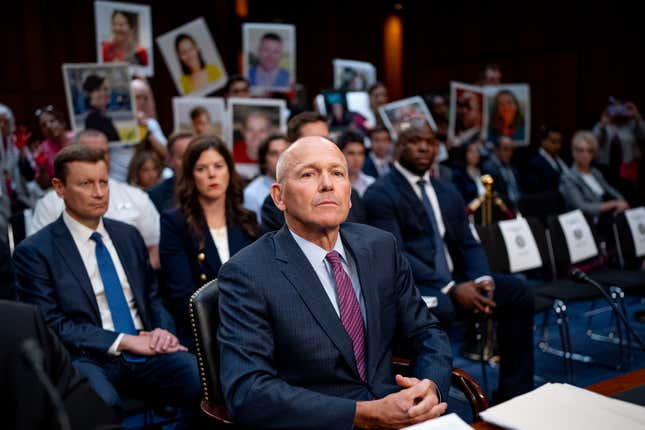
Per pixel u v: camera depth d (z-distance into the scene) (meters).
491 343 3.94
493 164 6.14
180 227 2.75
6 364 1.14
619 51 7.50
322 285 1.68
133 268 2.55
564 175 5.47
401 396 1.43
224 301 1.64
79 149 2.38
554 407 1.29
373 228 1.91
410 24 9.67
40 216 2.98
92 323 2.39
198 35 5.57
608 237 4.67
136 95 5.04
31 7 6.55
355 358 1.67
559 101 8.10
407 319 1.86
